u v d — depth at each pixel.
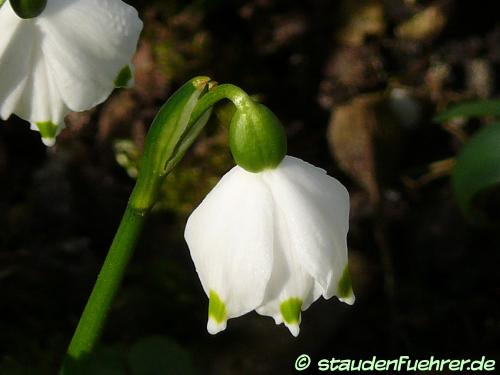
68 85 0.11
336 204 0.10
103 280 0.12
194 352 0.19
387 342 0.21
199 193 0.23
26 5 0.11
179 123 0.10
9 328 0.19
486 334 0.21
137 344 0.15
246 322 0.19
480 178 0.16
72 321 0.20
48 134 0.11
